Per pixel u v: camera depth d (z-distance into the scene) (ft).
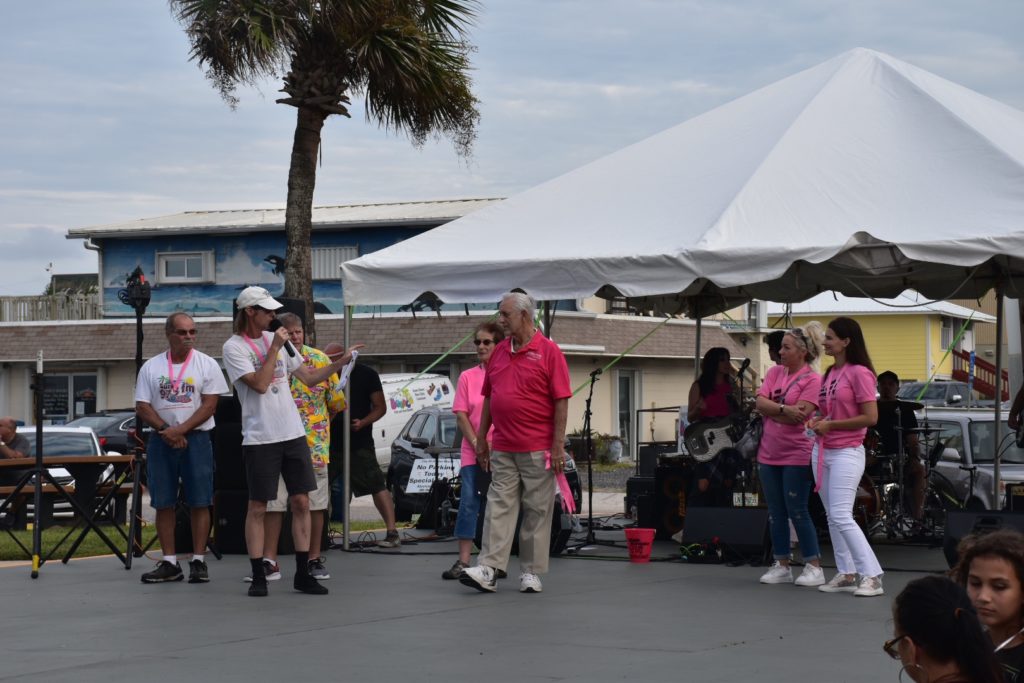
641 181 43.60
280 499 34.68
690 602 30.81
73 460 44.06
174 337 34.71
